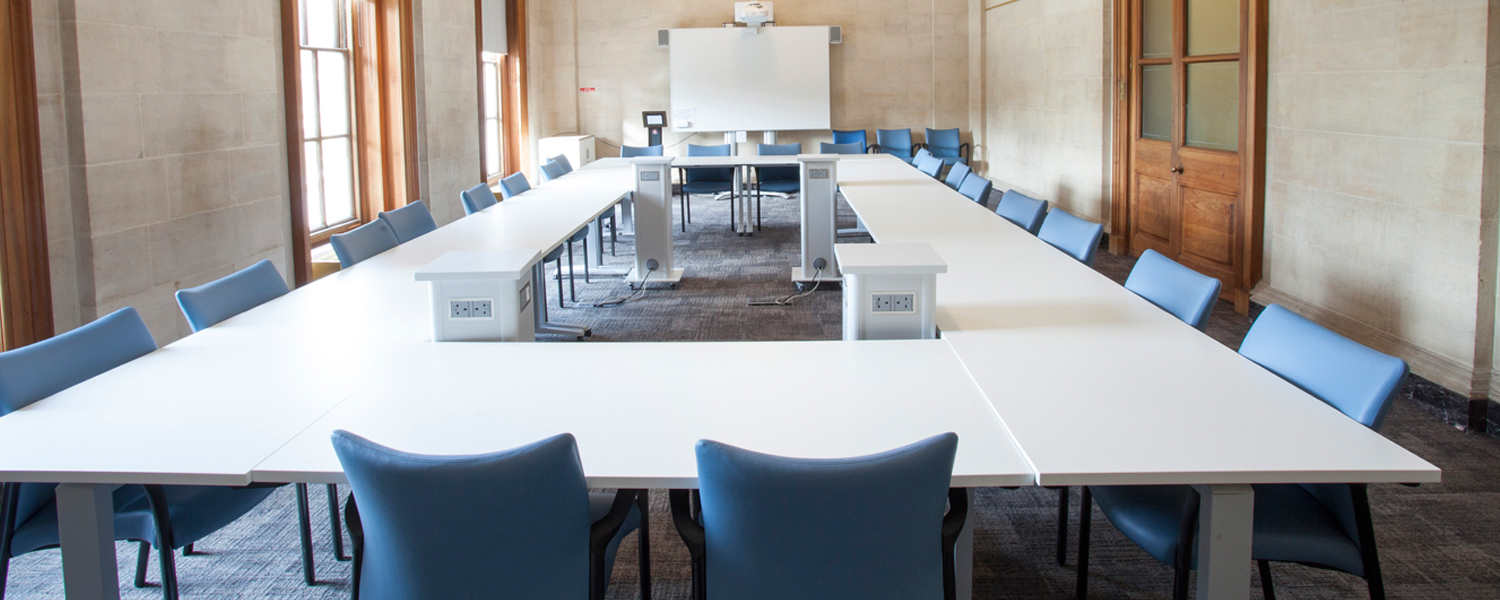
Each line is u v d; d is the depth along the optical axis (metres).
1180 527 2.09
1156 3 7.12
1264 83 5.39
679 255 8.05
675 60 12.14
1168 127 6.98
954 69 12.42
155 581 2.88
